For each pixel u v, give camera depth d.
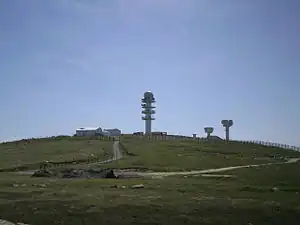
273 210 38.03
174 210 37.06
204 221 34.56
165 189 50.78
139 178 71.38
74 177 72.56
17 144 171.12
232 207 38.50
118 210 36.81
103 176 73.94
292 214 37.47
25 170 95.56
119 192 46.97
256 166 97.75
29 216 35.31
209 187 54.12
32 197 43.03
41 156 125.44
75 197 42.81
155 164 109.19
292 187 58.44
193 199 42.06
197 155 135.50
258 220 35.75
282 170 83.44
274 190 52.72
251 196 46.56
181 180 65.94
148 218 34.78
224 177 73.06
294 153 164.88
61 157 122.56
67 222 33.81
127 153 140.12
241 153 153.12
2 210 37.22
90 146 161.75
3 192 46.41
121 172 90.25
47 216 35.19
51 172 75.75
